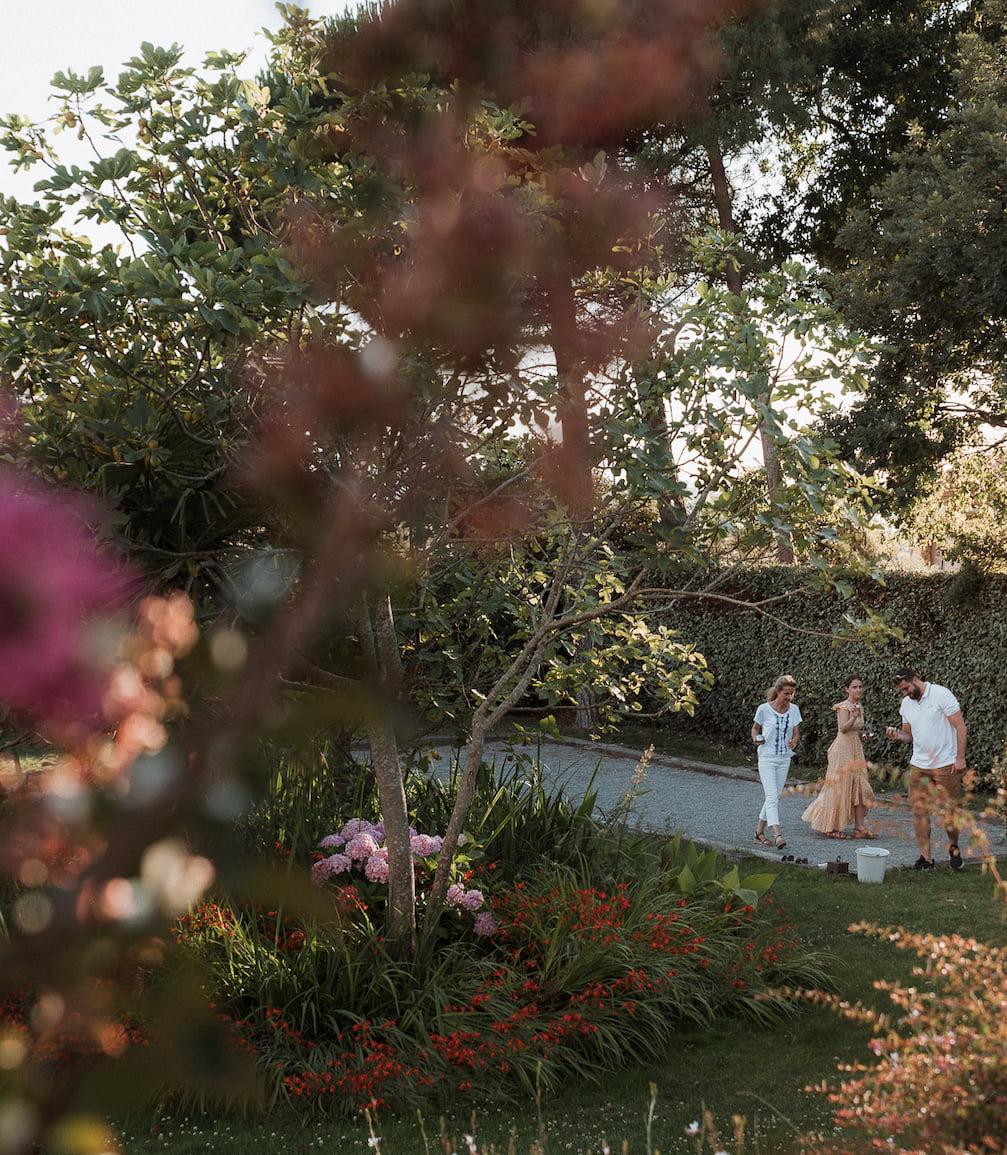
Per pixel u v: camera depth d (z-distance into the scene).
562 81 1.68
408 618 6.83
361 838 6.83
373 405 0.89
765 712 11.32
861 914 8.55
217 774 0.60
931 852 10.36
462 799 6.49
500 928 6.75
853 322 16.34
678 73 1.85
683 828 12.27
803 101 20.20
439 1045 5.60
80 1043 0.58
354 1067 5.46
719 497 5.72
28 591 0.53
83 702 0.54
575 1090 5.63
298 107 4.11
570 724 19.22
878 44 20.25
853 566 5.85
